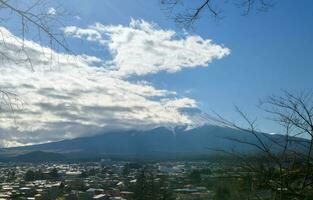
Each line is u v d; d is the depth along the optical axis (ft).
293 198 17.99
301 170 18.40
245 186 19.48
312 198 17.54
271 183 18.15
